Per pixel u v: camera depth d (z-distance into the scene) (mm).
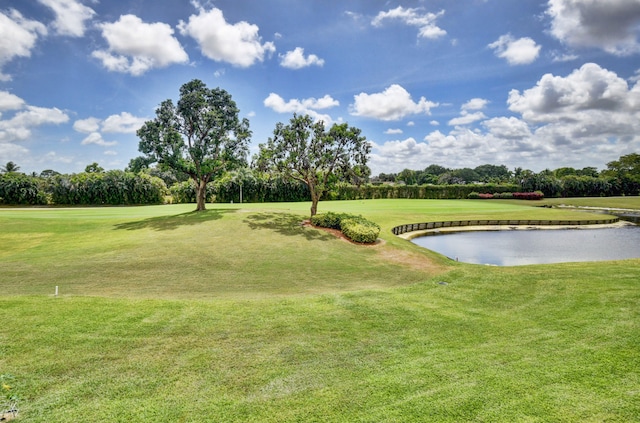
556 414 4668
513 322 8258
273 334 7430
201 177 31266
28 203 48344
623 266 13906
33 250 18797
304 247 19750
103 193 50594
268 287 12414
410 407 4898
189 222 25266
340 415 4762
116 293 11086
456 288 11344
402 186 75250
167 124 29453
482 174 166875
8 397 4996
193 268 15031
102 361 6121
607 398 5008
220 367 6035
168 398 5137
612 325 7699
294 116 26031
